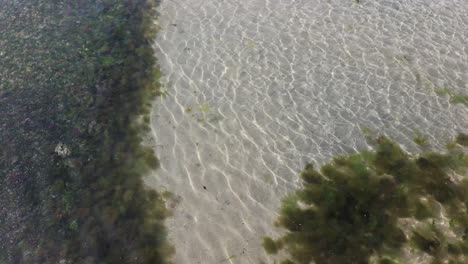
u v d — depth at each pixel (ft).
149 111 30.09
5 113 29.84
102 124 29.25
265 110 29.58
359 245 22.24
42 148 27.76
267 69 32.50
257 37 35.32
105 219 24.16
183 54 34.32
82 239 23.30
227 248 22.76
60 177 26.23
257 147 27.40
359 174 25.41
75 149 27.73
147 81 32.24
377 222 23.09
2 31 36.60
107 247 22.97
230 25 36.70
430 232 22.50
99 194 25.38
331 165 26.08
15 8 39.24
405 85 30.78
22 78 32.24
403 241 22.26
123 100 30.91
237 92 30.91
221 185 25.58
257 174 25.95
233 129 28.55
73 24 37.50
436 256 21.62
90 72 32.91
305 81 31.42
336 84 31.09
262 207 24.36
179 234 23.48
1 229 23.82
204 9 38.78
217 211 24.38
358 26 35.86
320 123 28.55
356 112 29.14
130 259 22.44
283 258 22.16
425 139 27.22
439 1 38.09
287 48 34.14
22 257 22.59
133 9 39.34
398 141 27.20
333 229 22.99
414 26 35.58
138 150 27.71
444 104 29.32
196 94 31.01
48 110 30.04
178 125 29.07
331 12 37.50
